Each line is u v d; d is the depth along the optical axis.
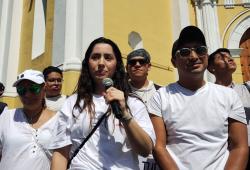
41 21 10.73
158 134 2.74
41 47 10.45
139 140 2.23
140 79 4.48
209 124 2.62
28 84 3.23
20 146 3.10
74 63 7.35
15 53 11.62
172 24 10.85
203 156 2.54
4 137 3.19
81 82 2.63
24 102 3.25
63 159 2.48
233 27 10.58
